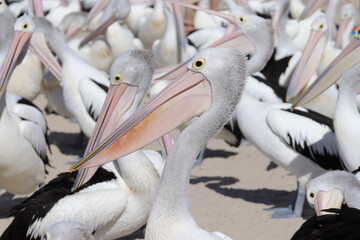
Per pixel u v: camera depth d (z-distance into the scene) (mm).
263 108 13227
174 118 7387
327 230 7430
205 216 12836
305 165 12773
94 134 9602
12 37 13180
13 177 12250
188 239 7176
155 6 24188
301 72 14852
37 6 20641
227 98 7316
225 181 15156
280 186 14836
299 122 12703
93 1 27844
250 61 13430
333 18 22953
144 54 9992
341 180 8977
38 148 12484
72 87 15141
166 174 7285
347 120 11203
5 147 11773
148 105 7395
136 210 9969
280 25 18297
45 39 15602
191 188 14641
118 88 9812
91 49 20422
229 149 17844
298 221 12625
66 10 24922
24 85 16953
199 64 7363
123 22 26984
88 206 9562
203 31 21688
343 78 11234
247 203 13625
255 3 25719
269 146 13102
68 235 7289
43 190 10055
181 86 7398
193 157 7297
